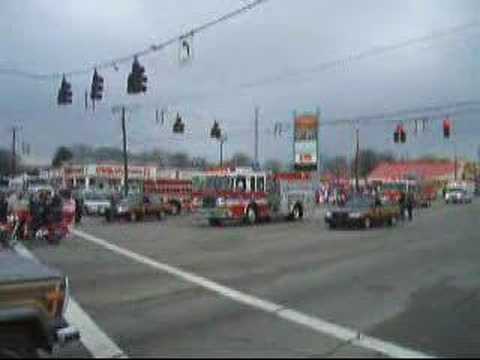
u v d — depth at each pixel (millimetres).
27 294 8656
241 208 45000
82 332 12102
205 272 20812
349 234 36656
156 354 10539
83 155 125812
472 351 11109
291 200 49375
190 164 114000
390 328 12906
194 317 13672
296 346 11227
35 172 115562
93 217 57312
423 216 57719
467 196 97875
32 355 8164
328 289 17688
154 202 52500
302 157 72250
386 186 77062
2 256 10922
